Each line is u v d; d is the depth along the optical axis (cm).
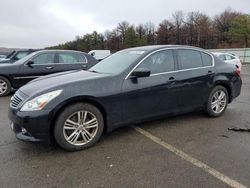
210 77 547
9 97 817
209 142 438
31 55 872
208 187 309
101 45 9756
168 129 498
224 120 555
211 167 354
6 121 552
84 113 407
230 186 311
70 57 916
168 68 496
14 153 396
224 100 583
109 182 320
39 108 377
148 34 9069
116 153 397
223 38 7975
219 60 585
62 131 391
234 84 595
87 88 408
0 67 820
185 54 527
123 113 441
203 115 586
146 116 469
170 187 309
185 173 339
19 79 840
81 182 320
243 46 6481
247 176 331
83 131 409
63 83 405
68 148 397
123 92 435
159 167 354
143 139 450
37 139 381
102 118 425
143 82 458
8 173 339
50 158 380
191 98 524
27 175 335
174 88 493
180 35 8494
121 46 8962
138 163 366
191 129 498
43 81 439
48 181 322
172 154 393
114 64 492
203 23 8288
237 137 460
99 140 445
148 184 315
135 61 464
